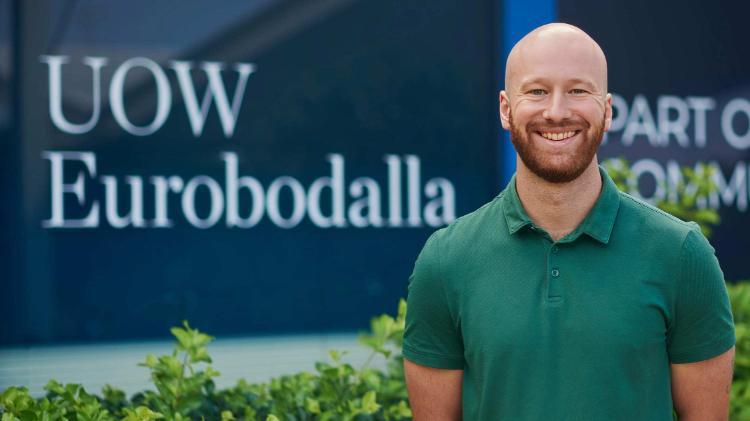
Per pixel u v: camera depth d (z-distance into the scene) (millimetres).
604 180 2000
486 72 5402
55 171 4746
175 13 4922
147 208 4871
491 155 5410
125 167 4844
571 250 1939
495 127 5402
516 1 5418
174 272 4902
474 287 1996
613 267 1919
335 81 5168
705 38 5863
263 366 5004
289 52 5094
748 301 3658
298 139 5102
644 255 1924
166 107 4906
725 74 5898
